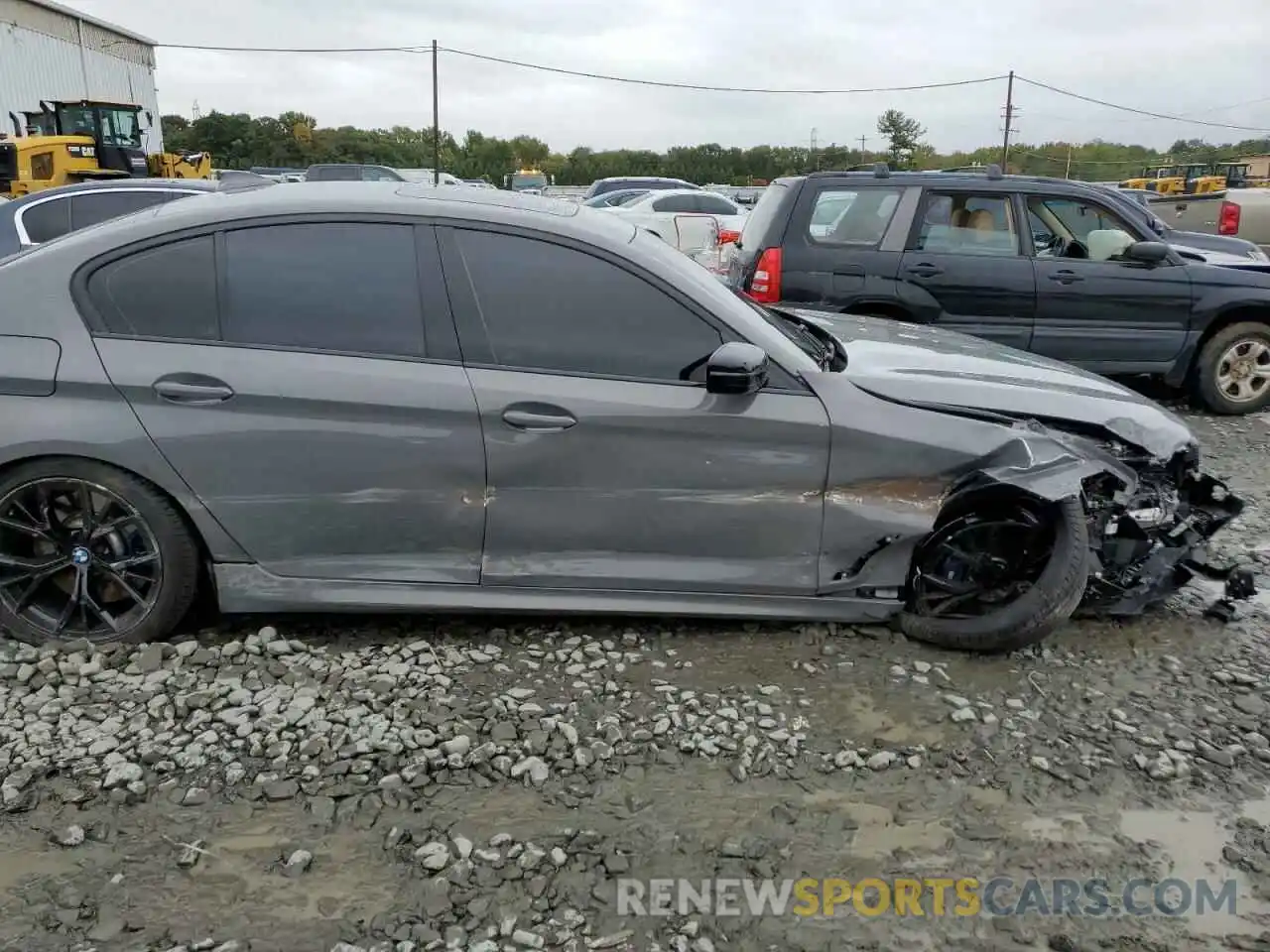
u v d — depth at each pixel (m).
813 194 7.41
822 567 3.65
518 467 3.43
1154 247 7.18
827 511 3.56
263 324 3.39
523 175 41.22
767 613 3.71
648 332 3.48
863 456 3.50
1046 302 7.27
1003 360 4.22
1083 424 3.79
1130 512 3.90
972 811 2.87
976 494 3.61
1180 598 4.32
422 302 3.41
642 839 2.71
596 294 3.47
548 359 3.44
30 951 2.27
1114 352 7.46
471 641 3.72
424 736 3.08
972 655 3.74
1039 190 7.34
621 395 3.42
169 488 3.38
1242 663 3.76
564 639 3.76
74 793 2.79
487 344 3.42
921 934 2.43
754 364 3.33
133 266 3.38
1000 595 3.73
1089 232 7.43
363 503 3.44
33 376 3.29
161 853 2.60
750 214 8.37
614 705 3.33
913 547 3.67
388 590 3.57
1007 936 2.43
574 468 3.44
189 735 3.07
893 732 3.24
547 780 2.93
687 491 3.50
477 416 3.38
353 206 3.44
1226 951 2.41
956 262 7.22
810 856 2.67
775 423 3.46
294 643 3.59
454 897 2.47
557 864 2.60
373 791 2.85
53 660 3.41
